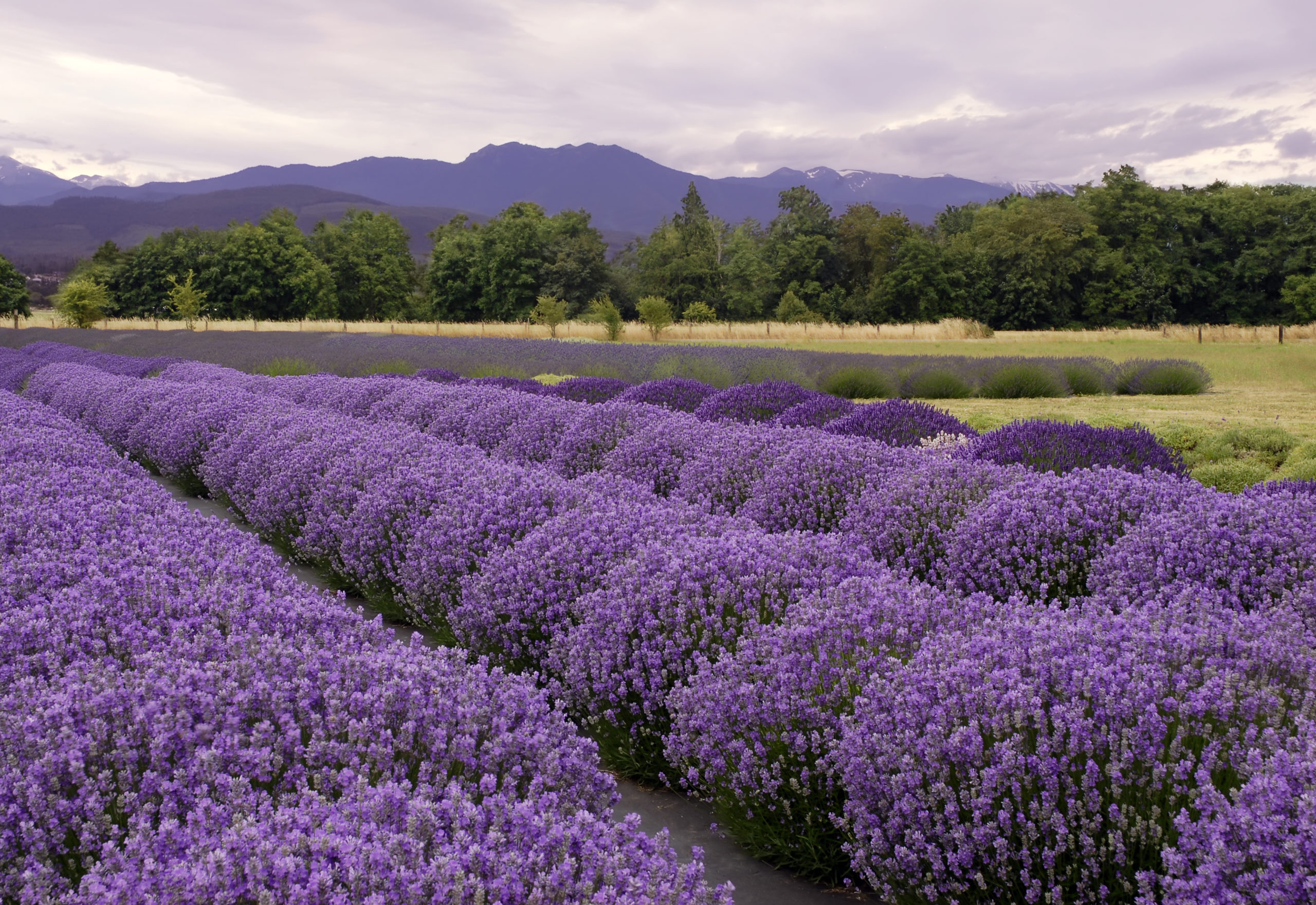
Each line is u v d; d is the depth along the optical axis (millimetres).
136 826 2008
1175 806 2318
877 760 2572
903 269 66000
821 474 6156
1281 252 64812
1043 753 2398
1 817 2008
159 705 2406
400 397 11719
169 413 11031
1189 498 4898
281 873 1721
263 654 2828
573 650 3639
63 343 37219
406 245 90188
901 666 2957
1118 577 4168
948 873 2473
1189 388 18109
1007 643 2941
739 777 2953
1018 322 65688
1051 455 6797
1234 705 2512
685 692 3150
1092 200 72062
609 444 8156
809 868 2959
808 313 64312
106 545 4273
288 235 83125
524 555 4500
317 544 6160
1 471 5988
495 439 9336
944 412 9086
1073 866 2289
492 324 57562
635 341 45375
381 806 2014
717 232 86562
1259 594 3889
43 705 2498
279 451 7836
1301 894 1808
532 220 76188
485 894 1758
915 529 5125
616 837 2102
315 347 29250
